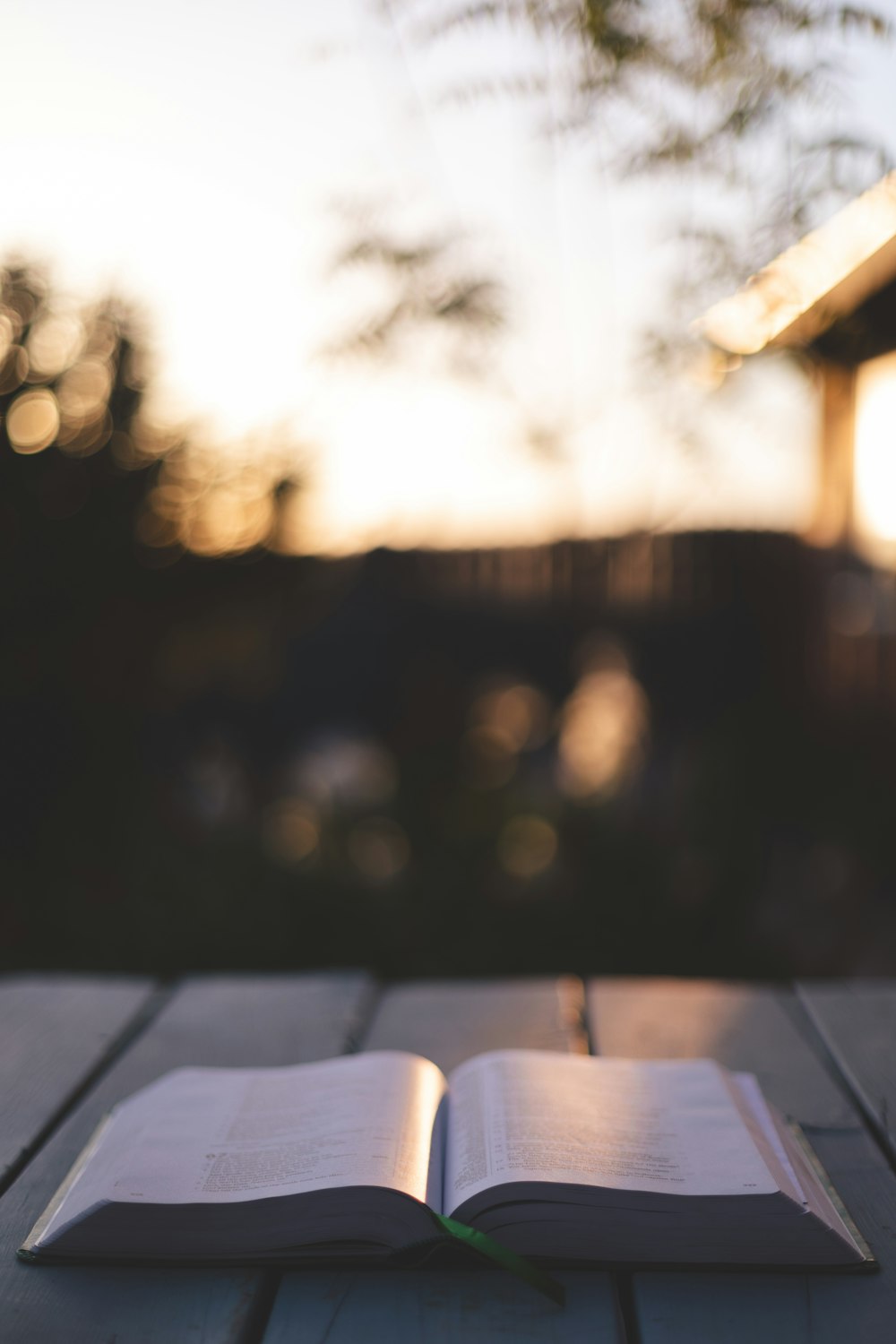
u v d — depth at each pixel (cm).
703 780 369
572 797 360
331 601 418
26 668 310
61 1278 80
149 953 294
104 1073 120
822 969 328
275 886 315
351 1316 75
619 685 525
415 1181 82
